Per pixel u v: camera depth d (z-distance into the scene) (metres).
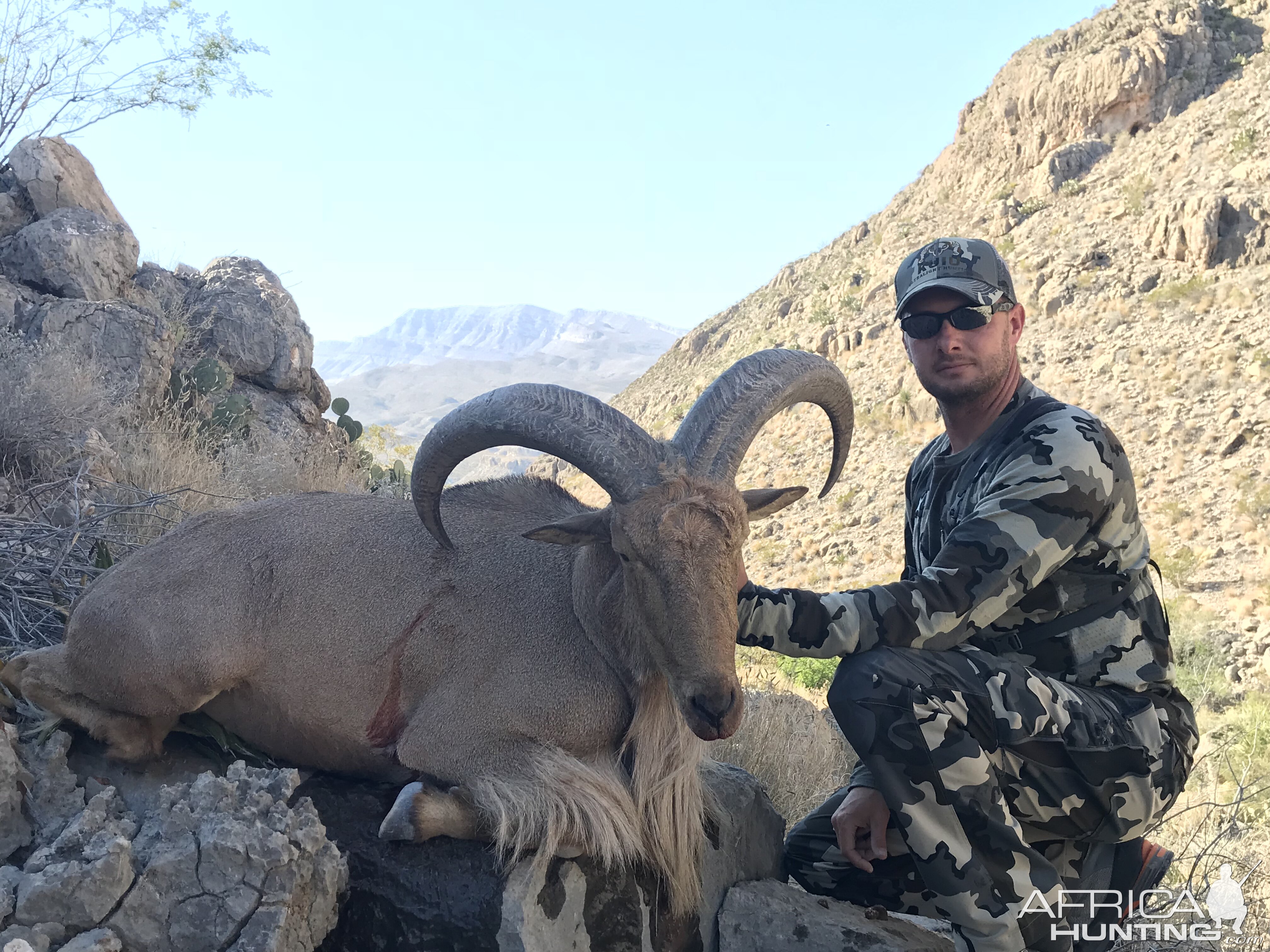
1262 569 31.12
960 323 3.58
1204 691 20.97
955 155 94.62
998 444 3.53
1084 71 80.56
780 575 49.06
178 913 2.80
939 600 3.19
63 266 9.91
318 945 3.08
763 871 4.02
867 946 3.43
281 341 11.62
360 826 3.31
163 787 3.03
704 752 3.78
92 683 3.40
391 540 3.69
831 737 7.34
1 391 7.16
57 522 5.70
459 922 3.04
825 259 113.62
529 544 3.71
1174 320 51.97
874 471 56.81
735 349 107.88
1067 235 65.94
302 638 3.50
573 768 3.34
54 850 2.88
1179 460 41.25
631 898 3.36
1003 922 3.11
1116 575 3.41
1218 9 82.25
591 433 3.18
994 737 3.23
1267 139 59.38
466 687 3.44
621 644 3.41
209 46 12.12
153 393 9.51
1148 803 3.36
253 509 3.70
